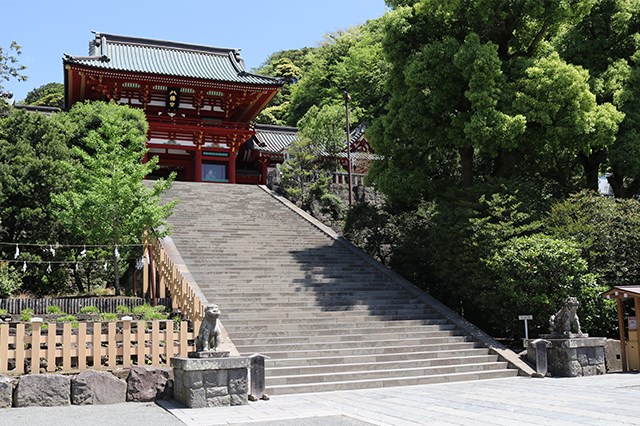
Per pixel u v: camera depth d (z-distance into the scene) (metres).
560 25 21.31
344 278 19.08
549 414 9.02
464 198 19.16
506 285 16.03
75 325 12.57
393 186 21.20
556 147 19.30
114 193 16.98
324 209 28.36
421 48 21.55
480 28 21.03
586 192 18.91
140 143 21.56
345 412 9.44
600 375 14.13
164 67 37.25
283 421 8.65
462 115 19.80
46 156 18.95
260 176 42.12
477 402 10.34
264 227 23.19
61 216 17.06
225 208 25.31
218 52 41.88
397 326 15.86
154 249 17.38
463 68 19.19
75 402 10.19
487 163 23.67
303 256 20.44
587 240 16.50
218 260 18.69
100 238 17.12
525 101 18.55
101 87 34.66
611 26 22.58
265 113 64.94
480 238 17.08
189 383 9.92
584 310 15.73
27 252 17.91
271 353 13.16
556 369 14.26
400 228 21.17
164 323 13.38
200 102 37.75
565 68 18.45
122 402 10.51
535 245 15.87
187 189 27.91
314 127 33.22
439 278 19.28
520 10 20.14
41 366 11.24
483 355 14.96
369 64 56.62
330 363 13.33
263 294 16.55
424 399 10.80
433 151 22.42
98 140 18.50
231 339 13.62
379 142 21.95
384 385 12.73
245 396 10.35
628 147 20.45
